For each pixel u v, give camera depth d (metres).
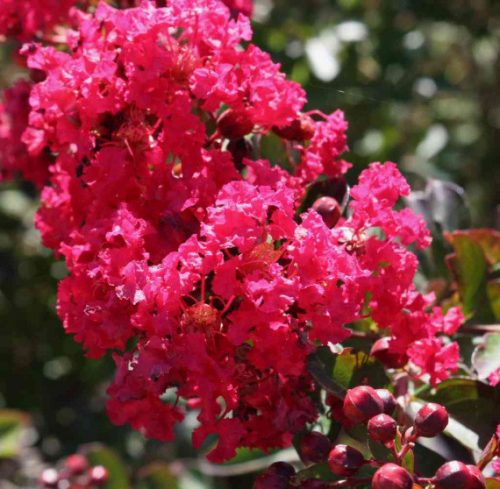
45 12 0.47
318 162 0.41
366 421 0.36
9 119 0.49
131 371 0.35
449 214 0.48
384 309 0.38
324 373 0.38
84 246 0.38
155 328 0.34
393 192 0.38
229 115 0.39
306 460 0.37
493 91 0.96
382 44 0.76
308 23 0.74
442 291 0.47
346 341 0.41
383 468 0.34
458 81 0.98
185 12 0.38
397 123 0.82
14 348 0.77
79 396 0.78
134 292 0.35
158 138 0.38
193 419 0.66
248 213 0.35
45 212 0.41
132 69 0.38
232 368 0.35
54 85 0.38
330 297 0.35
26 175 0.48
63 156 0.40
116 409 0.37
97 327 0.36
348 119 0.71
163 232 0.37
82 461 0.58
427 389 0.41
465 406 0.40
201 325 0.35
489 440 0.39
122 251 0.36
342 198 0.40
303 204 0.40
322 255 0.35
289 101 0.39
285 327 0.35
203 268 0.35
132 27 0.38
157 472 0.59
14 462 0.73
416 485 0.34
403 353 0.39
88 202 0.39
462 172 0.91
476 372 0.41
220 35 0.39
